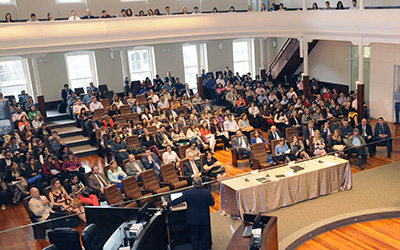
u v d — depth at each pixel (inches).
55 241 249.8
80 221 285.3
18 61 700.0
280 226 313.6
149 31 629.0
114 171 388.2
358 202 347.6
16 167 405.7
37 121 543.5
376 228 315.9
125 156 452.4
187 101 633.0
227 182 330.3
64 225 285.3
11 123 501.7
